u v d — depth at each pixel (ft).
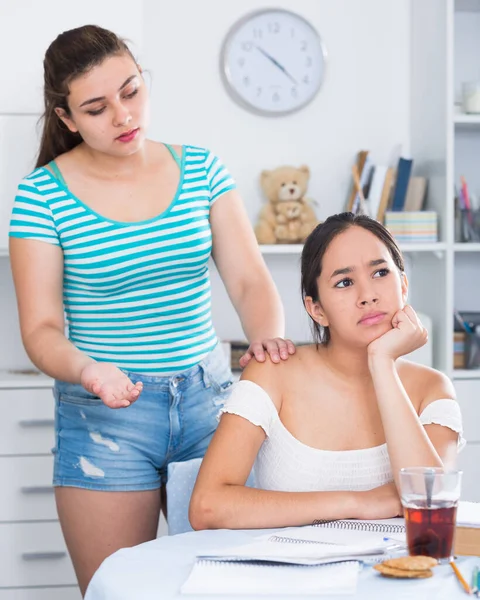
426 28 10.68
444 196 10.32
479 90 10.61
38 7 9.34
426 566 3.57
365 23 11.12
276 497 4.59
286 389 5.10
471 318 10.89
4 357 10.73
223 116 10.96
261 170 11.03
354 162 11.16
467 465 10.25
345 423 5.00
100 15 9.38
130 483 6.06
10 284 10.71
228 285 6.46
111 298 6.00
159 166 6.11
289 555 3.80
